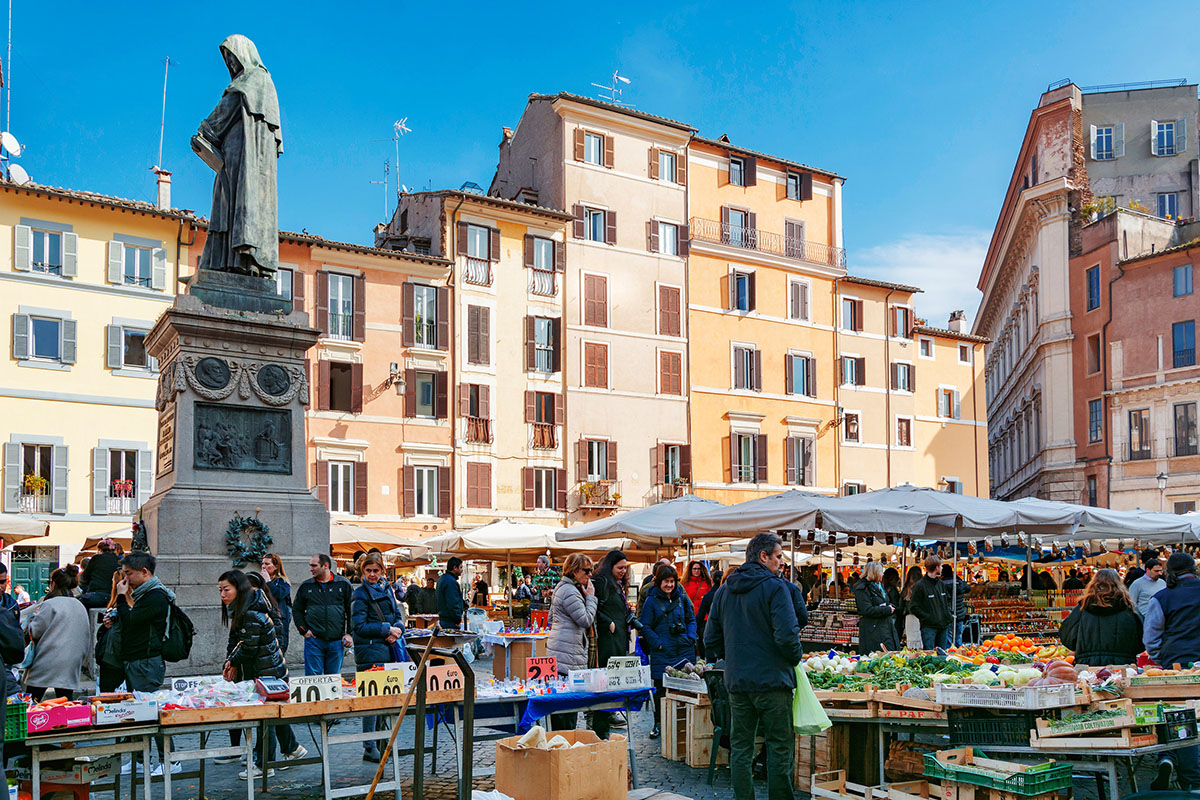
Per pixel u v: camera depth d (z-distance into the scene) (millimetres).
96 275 32688
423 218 39812
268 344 14594
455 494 37281
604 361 41281
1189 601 8664
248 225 14914
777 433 45469
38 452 31531
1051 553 28594
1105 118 53188
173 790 8523
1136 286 44875
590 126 41969
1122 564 27562
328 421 35312
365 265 36625
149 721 6789
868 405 48719
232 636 8742
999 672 8328
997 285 64938
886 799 7102
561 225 40719
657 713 11602
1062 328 48594
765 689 7223
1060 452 48094
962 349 53562
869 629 13539
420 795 5004
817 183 48281
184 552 13266
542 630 16859
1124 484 44406
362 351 36188
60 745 6715
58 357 31938
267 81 15516
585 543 22719
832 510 14484
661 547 23000
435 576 22203
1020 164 55969
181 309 13922
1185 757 7340
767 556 7457
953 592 16266
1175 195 52188
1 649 7363
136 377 33000
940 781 6992
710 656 9438
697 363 43656
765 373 45438
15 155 33688
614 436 41125
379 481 36031
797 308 46719
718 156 45312
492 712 8125
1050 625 19391
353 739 7684
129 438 32688
